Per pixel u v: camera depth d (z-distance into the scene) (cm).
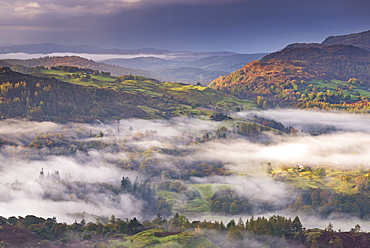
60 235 19200
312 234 18538
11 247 16512
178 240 17662
